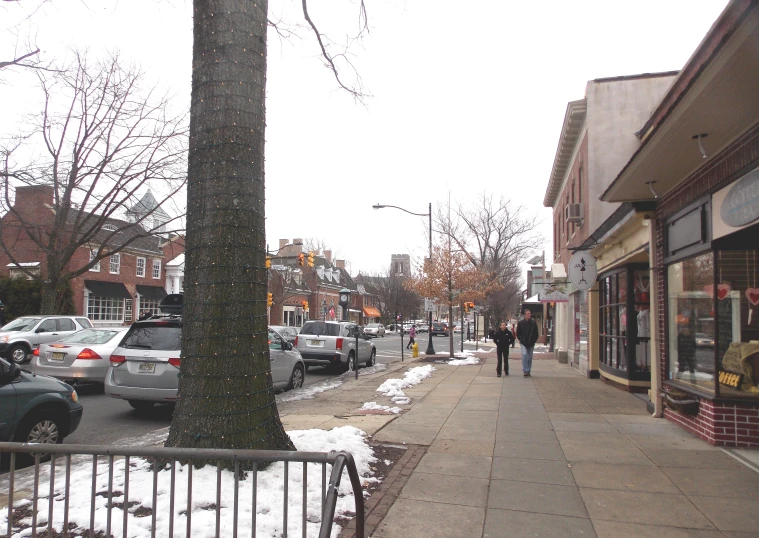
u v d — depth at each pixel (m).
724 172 6.40
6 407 6.02
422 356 25.02
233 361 4.75
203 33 5.10
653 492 4.98
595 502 4.73
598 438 7.05
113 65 21.50
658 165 7.18
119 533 3.68
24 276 28.92
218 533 3.04
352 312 75.88
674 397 7.61
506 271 37.94
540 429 7.61
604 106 14.34
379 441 6.83
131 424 8.83
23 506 4.26
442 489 5.04
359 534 3.10
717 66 4.63
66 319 19.33
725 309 6.71
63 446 3.25
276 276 47.00
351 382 14.24
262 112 5.25
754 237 6.38
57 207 22.91
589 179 14.21
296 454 3.00
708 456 6.15
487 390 11.93
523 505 4.65
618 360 12.27
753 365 6.63
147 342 9.21
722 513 4.47
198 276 4.87
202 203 4.93
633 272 11.49
